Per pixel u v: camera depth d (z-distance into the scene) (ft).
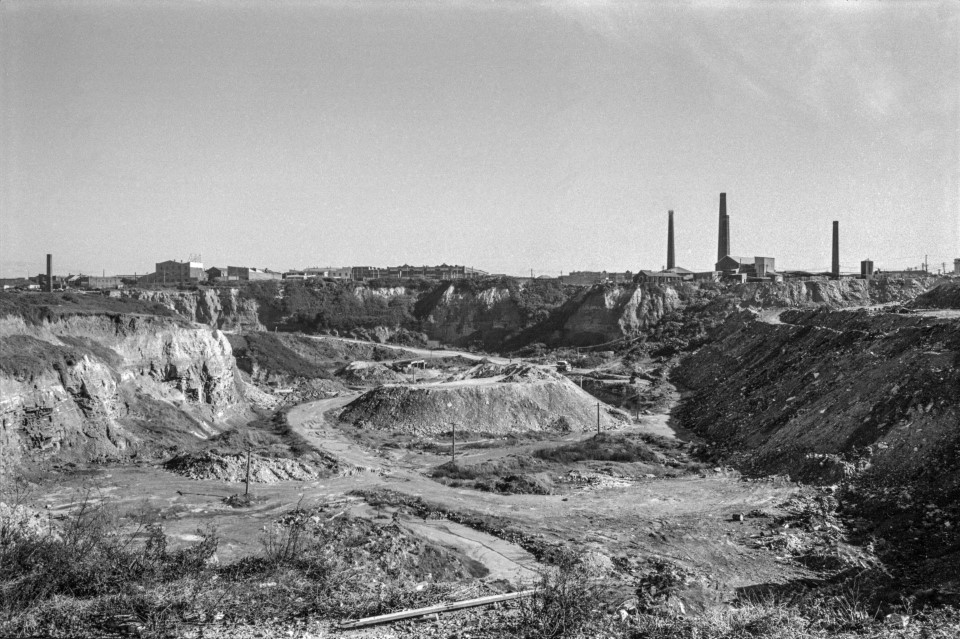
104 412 199.62
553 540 138.00
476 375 330.34
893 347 198.59
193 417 245.86
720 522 149.28
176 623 75.20
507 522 150.82
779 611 92.94
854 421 175.32
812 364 238.27
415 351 492.54
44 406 177.99
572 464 213.66
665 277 521.24
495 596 93.71
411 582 103.86
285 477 187.83
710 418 264.11
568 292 566.36
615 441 236.43
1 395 166.81
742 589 112.68
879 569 117.70
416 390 287.28
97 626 71.72
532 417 278.05
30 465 168.55
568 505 166.81
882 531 132.36
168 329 254.68
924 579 111.34
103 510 134.72
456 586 102.01
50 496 151.64
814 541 133.49
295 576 93.81
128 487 163.94
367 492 172.45
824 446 176.55
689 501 167.43
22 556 78.64
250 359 395.75
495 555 129.39
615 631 82.23
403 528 136.05
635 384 342.44
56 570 79.05
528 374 305.73
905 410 164.04
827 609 100.48
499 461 211.00
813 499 155.12
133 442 202.80
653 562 124.77
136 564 87.40
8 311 199.62
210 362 270.67
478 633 79.10
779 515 149.48
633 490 180.96
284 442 243.19
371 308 577.84
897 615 93.15
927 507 132.77
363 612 84.69
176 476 177.78
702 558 128.16
